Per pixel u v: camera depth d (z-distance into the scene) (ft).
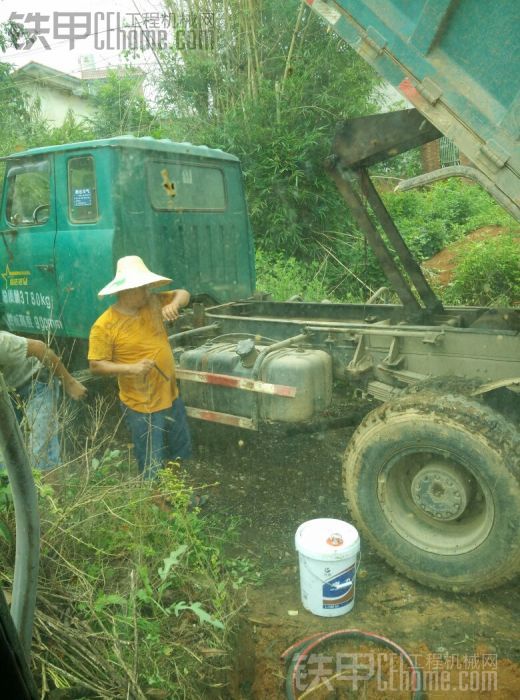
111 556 8.04
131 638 6.77
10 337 9.63
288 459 13.64
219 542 10.04
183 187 14.65
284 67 31.99
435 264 34.45
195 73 32.86
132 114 34.60
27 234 14.94
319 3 9.26
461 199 41.55
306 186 30.07
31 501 3.76
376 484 9.43
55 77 34.60
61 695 5.67
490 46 7.98
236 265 16.39
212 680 7.10
